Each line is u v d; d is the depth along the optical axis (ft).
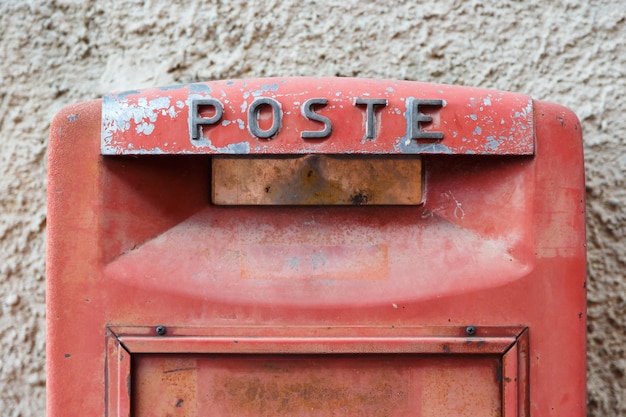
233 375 2.51
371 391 2.52
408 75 3.59
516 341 2.52
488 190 2.66
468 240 2.65
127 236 2.58
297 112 2.45
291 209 2.71
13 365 3.59
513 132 2.53
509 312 2.53
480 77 3.59
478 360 2.53
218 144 2.45
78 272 2.51
